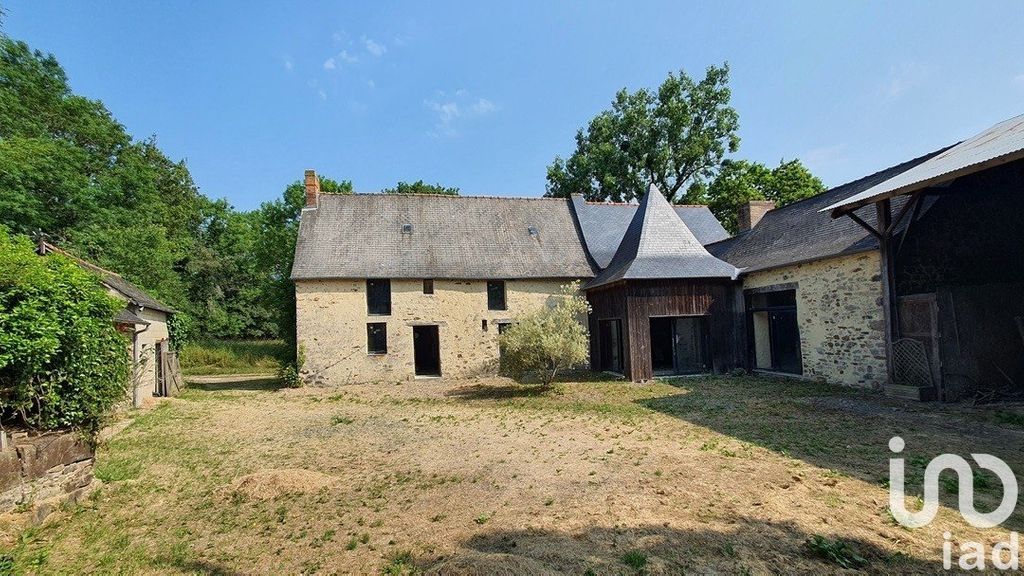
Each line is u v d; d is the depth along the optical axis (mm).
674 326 16172
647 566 3477
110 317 5895
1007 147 7559
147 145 32562
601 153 31953
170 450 7738
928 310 9555
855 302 11242
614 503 4773
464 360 17250
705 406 9977
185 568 3924
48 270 5082
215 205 37406
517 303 17812
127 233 21266
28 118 19453
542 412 10180
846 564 3424
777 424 7984
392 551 4016
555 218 20891
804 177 30406
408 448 7566
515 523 4414
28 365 4719
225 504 5309
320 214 18609
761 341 15398
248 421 10219
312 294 16391
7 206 15758
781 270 13594
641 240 15773
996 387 9453
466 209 20250
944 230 10734
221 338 34844
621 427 8367
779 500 4652
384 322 16781
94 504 5336
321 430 9133
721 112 31375
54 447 5035
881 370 10555
